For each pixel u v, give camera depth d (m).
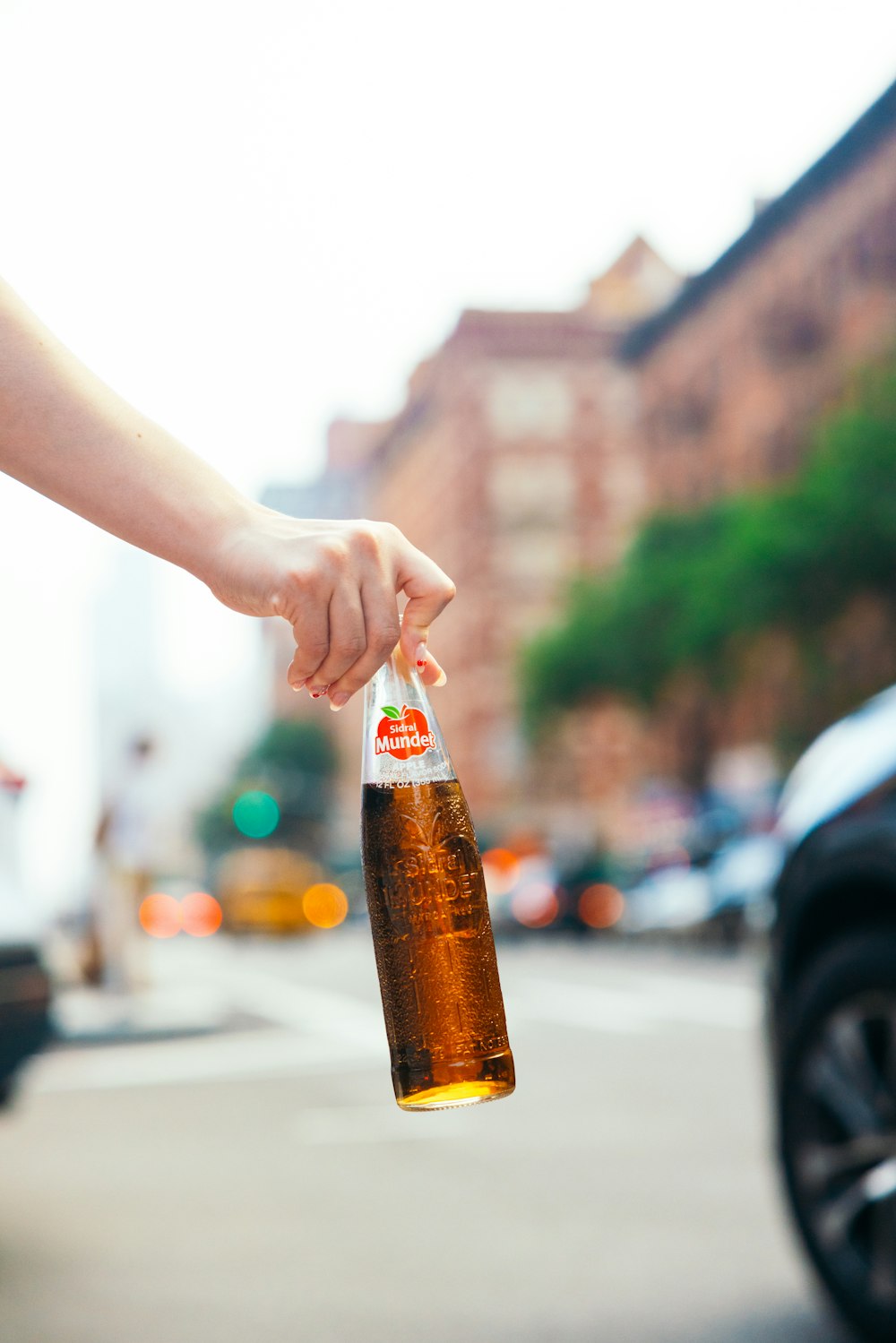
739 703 43.91
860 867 3.33
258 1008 14.45
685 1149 6.37
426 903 1.46
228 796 81.06
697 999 13.02
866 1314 3.33
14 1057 4.82
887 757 3.43
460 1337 3.88
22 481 1.36
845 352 39.84
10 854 5.00
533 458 68.75
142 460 1.34
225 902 37.84
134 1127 7.62
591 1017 11.95
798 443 42.22
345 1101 8.29
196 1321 4.11
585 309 73.31
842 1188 3.43
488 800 66.00
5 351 1.33
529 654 41.41
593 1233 4.96
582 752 63.22
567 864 28.50
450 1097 1.43
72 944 12.96
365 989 16.69
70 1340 3.95
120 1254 4.93
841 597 27.28
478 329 69.00
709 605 29.86
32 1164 6.68
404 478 82.19
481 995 1.46
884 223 37.94
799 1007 3.54
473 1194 5.68
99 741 12.96
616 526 68.62
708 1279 4.33
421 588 1.38
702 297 47.91
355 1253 4.84
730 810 22.80
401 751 1.47
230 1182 6.13
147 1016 12.21
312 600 1.30
